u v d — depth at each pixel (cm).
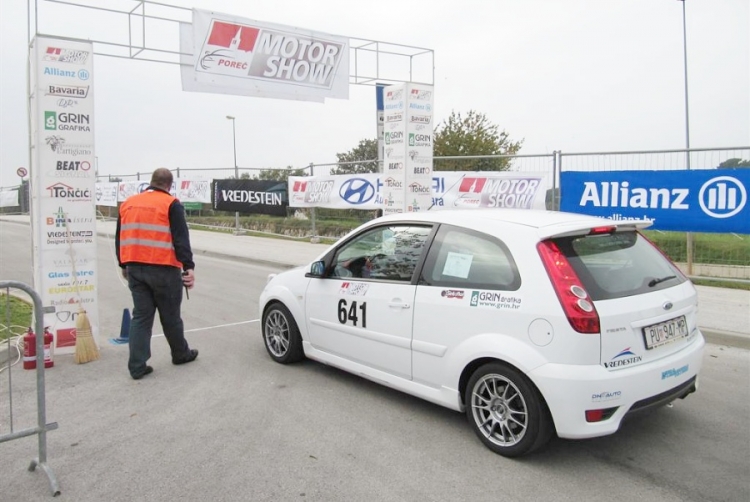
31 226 623
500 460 367
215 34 993
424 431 412
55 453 383
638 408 346
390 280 450
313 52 1096
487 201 1152
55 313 606
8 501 324
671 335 371
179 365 573
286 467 360
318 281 520
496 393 375
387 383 453
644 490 330
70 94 597
